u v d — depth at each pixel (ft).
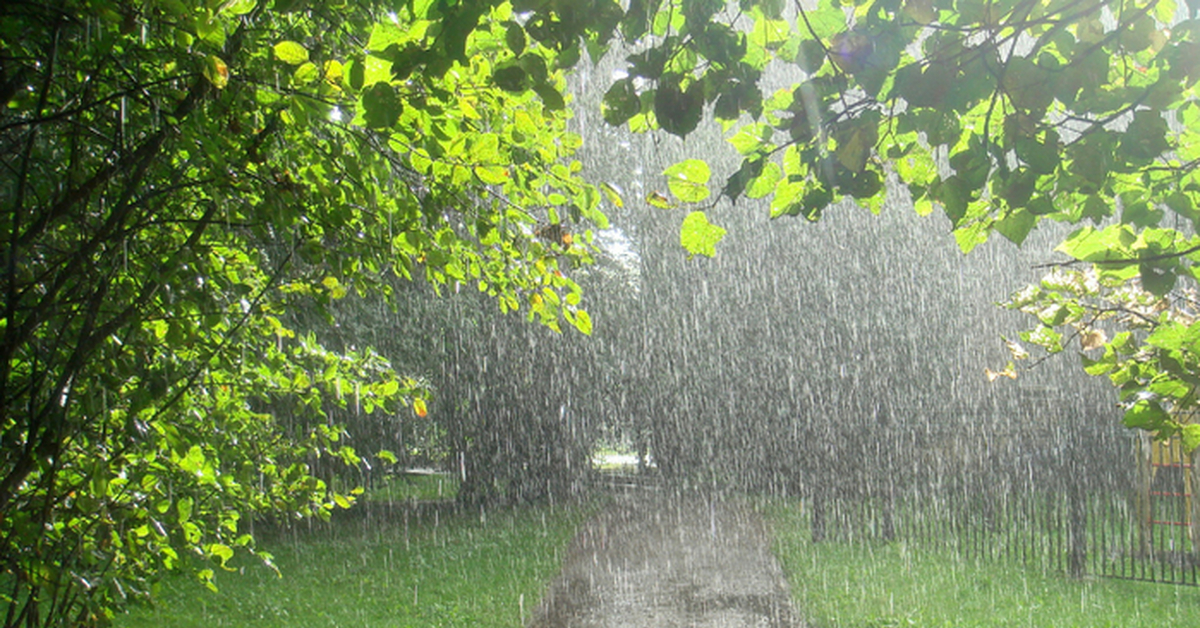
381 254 12.46
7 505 9.61
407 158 12.37
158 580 13.04
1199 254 9.48
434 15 7.67
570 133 12.69
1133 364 12.23
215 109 9.64
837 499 51.34
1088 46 7.66
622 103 8.43
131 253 11.08
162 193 10.05
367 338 45.09
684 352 75.92
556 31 7.73
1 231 9.70
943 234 65.51
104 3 8.00
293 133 10.78
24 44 9.22
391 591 36.32
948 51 7.80
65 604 11.14
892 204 66.13
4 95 8.44
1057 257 43.27
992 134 9.08
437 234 12.55
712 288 74.33
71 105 9.41
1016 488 45.91
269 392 14.98
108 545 11.21
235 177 10.47
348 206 11.39
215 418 13.02
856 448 58.75
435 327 52.24
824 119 8.32
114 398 11.24
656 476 88.48
